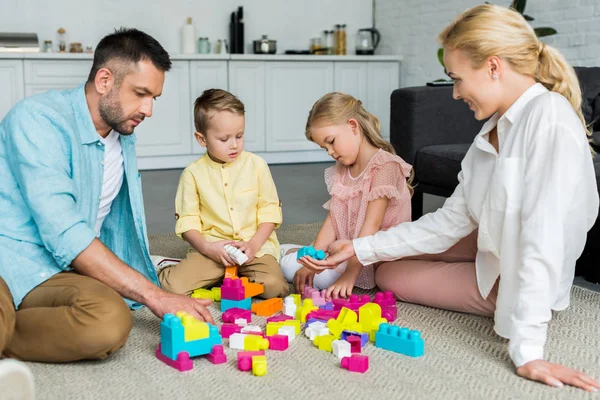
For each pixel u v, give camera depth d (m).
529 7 4.18
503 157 1.44
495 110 1.50
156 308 1.42
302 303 1.76
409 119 2.88
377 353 1.42
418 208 2.95
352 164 1.97
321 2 5.75
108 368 1.34
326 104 1.86
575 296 1.85
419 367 1.34
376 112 5.47
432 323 1.62
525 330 1.30
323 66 5.27
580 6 3.80
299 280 1.89
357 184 1.93
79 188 1.50
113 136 1.62
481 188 1.55
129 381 1.27
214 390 1.23
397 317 1.67
